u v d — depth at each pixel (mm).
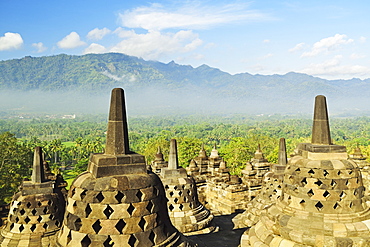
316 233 10953
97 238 8938
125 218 9141
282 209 12148
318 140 12211
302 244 10984
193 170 30266
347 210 11312
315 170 11586
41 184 15164
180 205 17625
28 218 14758
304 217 11406
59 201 15367
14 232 14664
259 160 28328
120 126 10117
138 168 9938
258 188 25531
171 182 17750
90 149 99562
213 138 166750
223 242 17234
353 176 11531
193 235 17250
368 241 10641
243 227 19688
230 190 24469
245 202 24719
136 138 142625
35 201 14859
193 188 18234
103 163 9547
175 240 10133
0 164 49812
